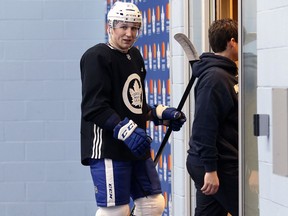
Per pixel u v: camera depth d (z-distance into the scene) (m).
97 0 9.09
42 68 9.06
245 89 5.54
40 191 9.14
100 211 5.33
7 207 9.13
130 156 5.28
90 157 5.30
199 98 5.38
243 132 5.50
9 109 9.06
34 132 9.09
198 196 5.75
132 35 5.25
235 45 5.59
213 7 6.79
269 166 5.15
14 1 9.02
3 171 9.10
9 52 9.03
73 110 9.11
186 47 5.53
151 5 7.73
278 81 4.99
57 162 9.13
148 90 7.90
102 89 5.18
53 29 9.05
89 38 9.10
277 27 4.99
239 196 5.52
